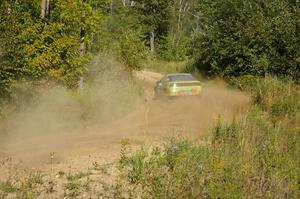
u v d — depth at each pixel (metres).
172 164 8.40
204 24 35.78
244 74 29.30
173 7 73.31
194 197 6.87
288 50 25.41
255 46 27.78
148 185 7.62
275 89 19.17
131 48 28.84
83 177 9.17
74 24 21.12
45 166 10.33
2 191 8.34
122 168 9.23
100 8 24.50
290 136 10.70
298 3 27.31
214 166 7.35
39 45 17.56
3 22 14.80
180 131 13.84
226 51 31.03
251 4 30.36
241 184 6.98
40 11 20.27
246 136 10.46
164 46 67.50
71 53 19.67
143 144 12.37
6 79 14.98
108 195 8.05
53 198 7.98
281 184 7.26
